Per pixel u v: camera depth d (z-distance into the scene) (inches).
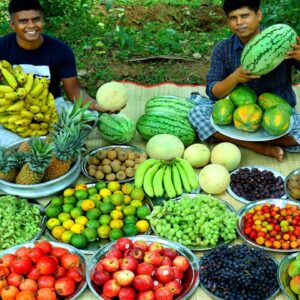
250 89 117.0
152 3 218.8
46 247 92.3
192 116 123.0
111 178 112.4
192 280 89.7
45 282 86.9
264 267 88.3
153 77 167.3
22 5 115.0
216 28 200.4
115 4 218.5
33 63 125.4
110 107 120.8
